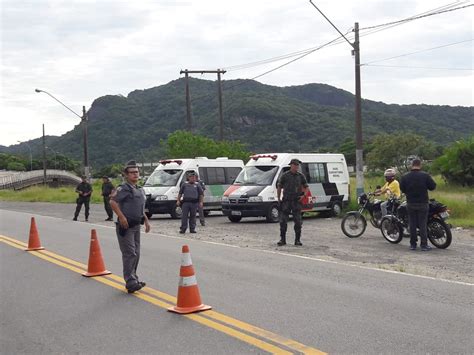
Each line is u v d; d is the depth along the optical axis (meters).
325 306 7.60
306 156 22.16
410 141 62.88
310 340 6.12
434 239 13.34
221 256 12.26
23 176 81.69
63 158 131.12
